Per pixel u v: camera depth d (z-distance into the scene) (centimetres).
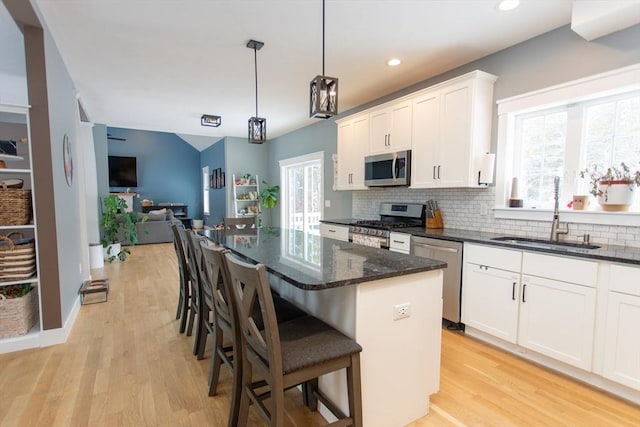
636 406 192
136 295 396
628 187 234
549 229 277
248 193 816
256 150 827
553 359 231
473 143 304
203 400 197
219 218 897
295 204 725
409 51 312
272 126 659
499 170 311
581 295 210
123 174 995
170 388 209
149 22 262
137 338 281
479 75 300
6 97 486
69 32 276
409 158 365
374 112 416
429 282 180
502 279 253
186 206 1048
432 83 378
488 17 254
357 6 240
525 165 305
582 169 266
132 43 297
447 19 257
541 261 229
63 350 258
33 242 281
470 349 261
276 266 168
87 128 573
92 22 261
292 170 733
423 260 185
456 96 315
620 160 246
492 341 270
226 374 226
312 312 194
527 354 247
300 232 323
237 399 166
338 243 248
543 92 276
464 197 344
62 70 320
